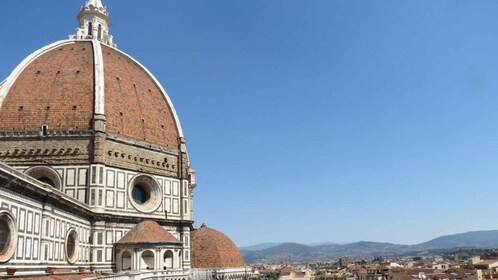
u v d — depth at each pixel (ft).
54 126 322.34
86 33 423.64
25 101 330.13
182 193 365.81
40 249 223.92
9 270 186.91
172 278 307.37
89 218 303.48
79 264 280.92
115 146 329.31
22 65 348.59
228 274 396.98
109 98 344.08
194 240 409.49
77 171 314.35
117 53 401.70
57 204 243.81
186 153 380.37
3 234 194.59
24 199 208.54
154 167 352.28
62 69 351.05
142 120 359.25
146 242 305.12
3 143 315.58
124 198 327.06
